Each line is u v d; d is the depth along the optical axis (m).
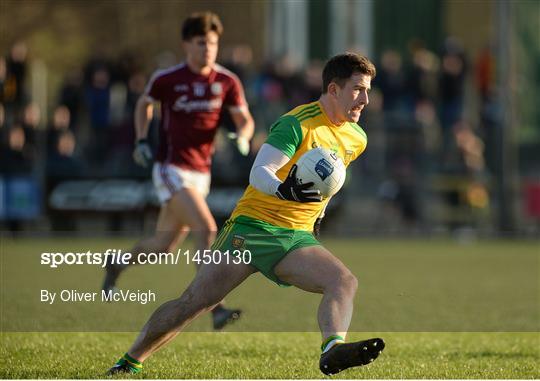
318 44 87.69
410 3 88.00
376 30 88.06
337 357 19.94
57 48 88.00
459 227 71.44
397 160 70.88
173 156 32.59
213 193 64.94
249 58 80.75
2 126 65.50
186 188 32.09
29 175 65.56
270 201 22.27
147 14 89.19
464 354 26.70
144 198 65.38
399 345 28.38
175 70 32.91
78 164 66.06
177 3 88.94
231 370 23.84
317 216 23.19
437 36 88.31
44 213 65.69
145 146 33.31
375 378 23.08
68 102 69.25
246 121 33.81
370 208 70.69
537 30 95.00
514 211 74.19
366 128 70.81
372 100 72.75
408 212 70.62
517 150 85.88
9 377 22.72
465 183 71.19
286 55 79.00
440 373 23.69
